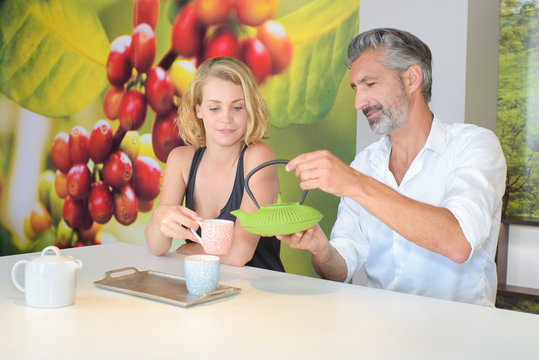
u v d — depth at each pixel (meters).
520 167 2.60
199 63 3.23
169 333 0.80
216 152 1.67
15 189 3.73
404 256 1.47
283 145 2.97
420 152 1.46
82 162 3.61
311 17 2.85
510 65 2.62
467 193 1.18
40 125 3.68
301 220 1.04
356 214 1.60
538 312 2.47
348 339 0.79
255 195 1.59
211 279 1.00
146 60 3.41
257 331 0.81
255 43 3.04
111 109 3.53
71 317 0.87
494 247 1.39
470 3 2.24
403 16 2.42
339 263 1.43
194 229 1.32
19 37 3.67
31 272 0.91
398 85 1.42
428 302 1.01
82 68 3.58
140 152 3.44
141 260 1.38
